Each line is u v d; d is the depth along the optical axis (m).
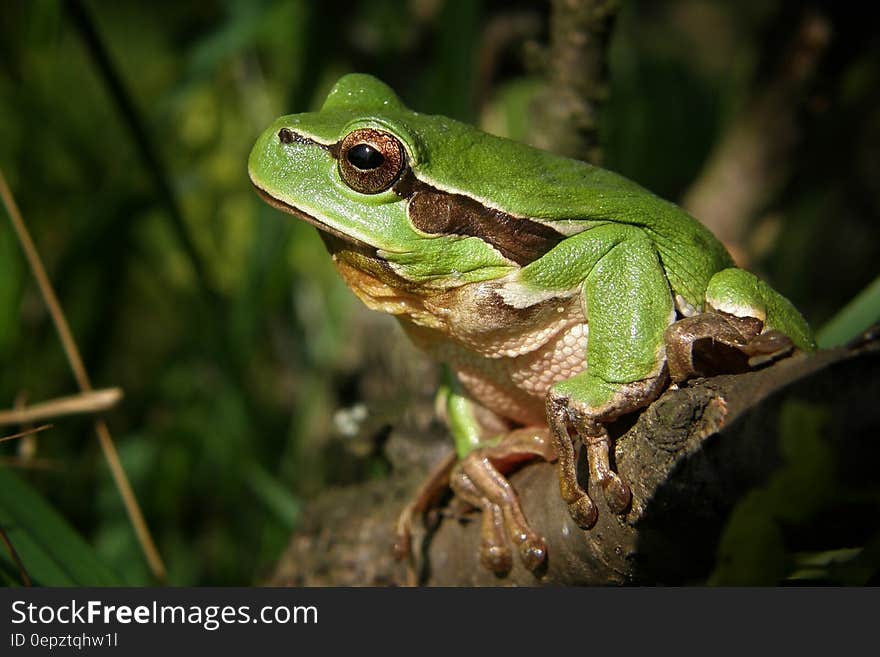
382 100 0.22
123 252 0.27
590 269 0.21
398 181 0.21
